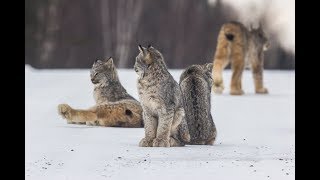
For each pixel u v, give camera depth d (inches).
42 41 1750.7
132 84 999.6
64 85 1045.8
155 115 556.4
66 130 640.4
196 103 570.3
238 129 666.2
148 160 499.2
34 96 906.7
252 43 1007.6
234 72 985.5
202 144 571.2
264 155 525.3
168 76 553.3
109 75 692.1
